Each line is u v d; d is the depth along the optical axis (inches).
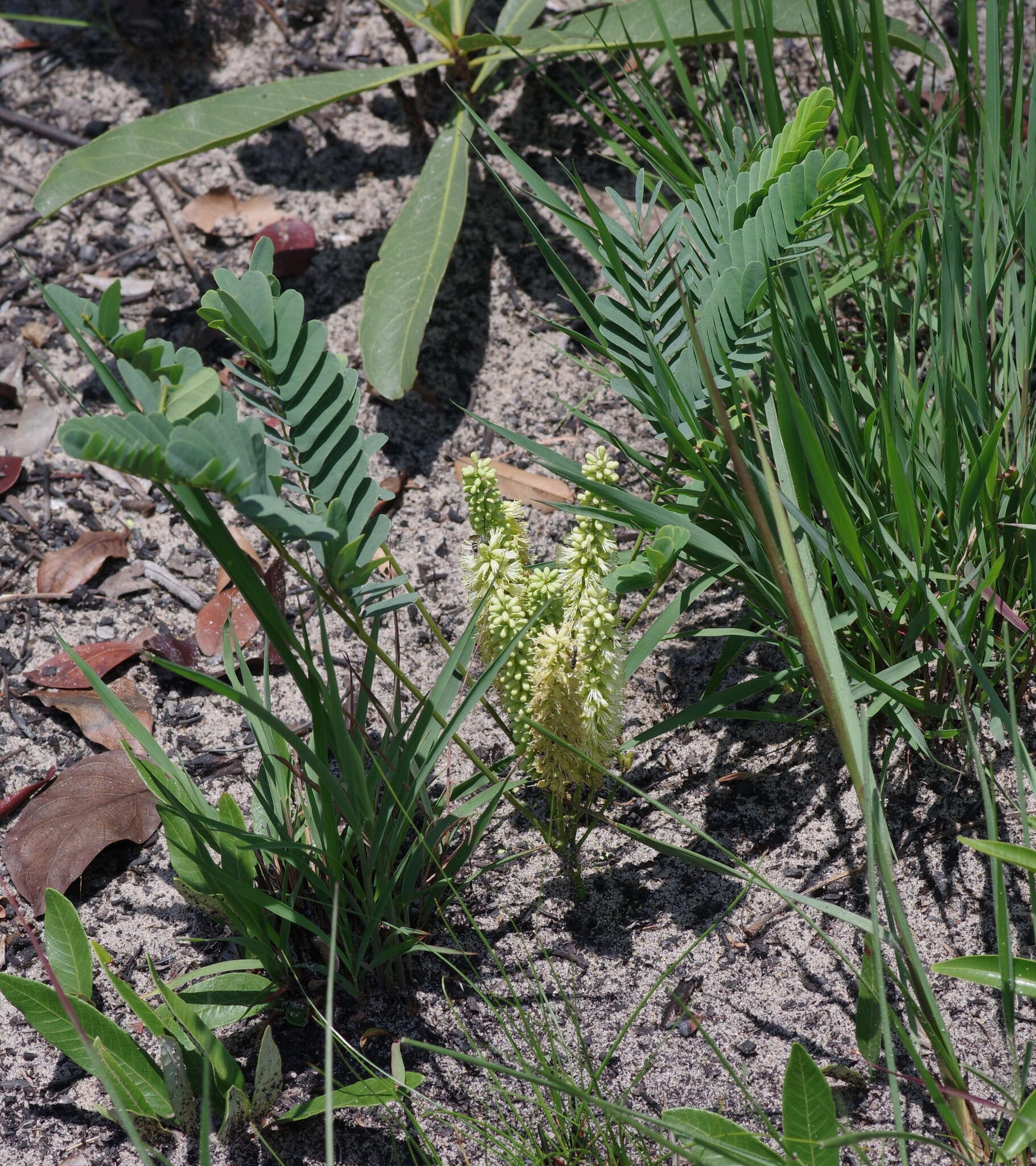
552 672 30.8
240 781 34.7
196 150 37.6
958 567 33.0
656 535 31.9
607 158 37.8
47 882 33.3
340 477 29.9
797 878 33.1
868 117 35.9
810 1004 32.1
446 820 32.3
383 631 36.2
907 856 33.1
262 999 31.9
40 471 38.3
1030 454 33.4
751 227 31.6
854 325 38.0
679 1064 31.8
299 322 29.5
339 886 31.4
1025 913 32.5
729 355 32.2
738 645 33.4
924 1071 29.5
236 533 37.6
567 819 32.9
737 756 34.2
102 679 35.7
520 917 33.1
